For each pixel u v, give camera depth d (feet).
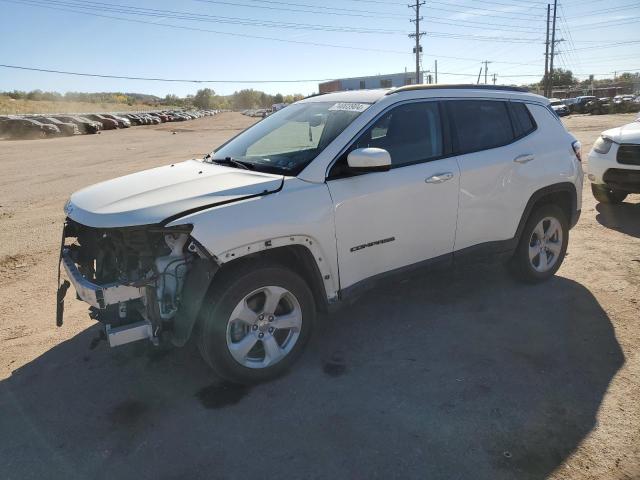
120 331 10.44
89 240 12.51
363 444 9.39
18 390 11.46
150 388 11.40
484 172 14.26
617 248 19.77
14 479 8.82
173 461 9.13
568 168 16.29
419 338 13.25
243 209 10.50
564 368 11.69
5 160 61.16
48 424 10.27
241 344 11.02
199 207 10.26
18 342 13.65
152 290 10.44
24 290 17.39
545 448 9.16
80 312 15.52
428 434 9.59
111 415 10.50
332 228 11.64
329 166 11.82
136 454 9.35
